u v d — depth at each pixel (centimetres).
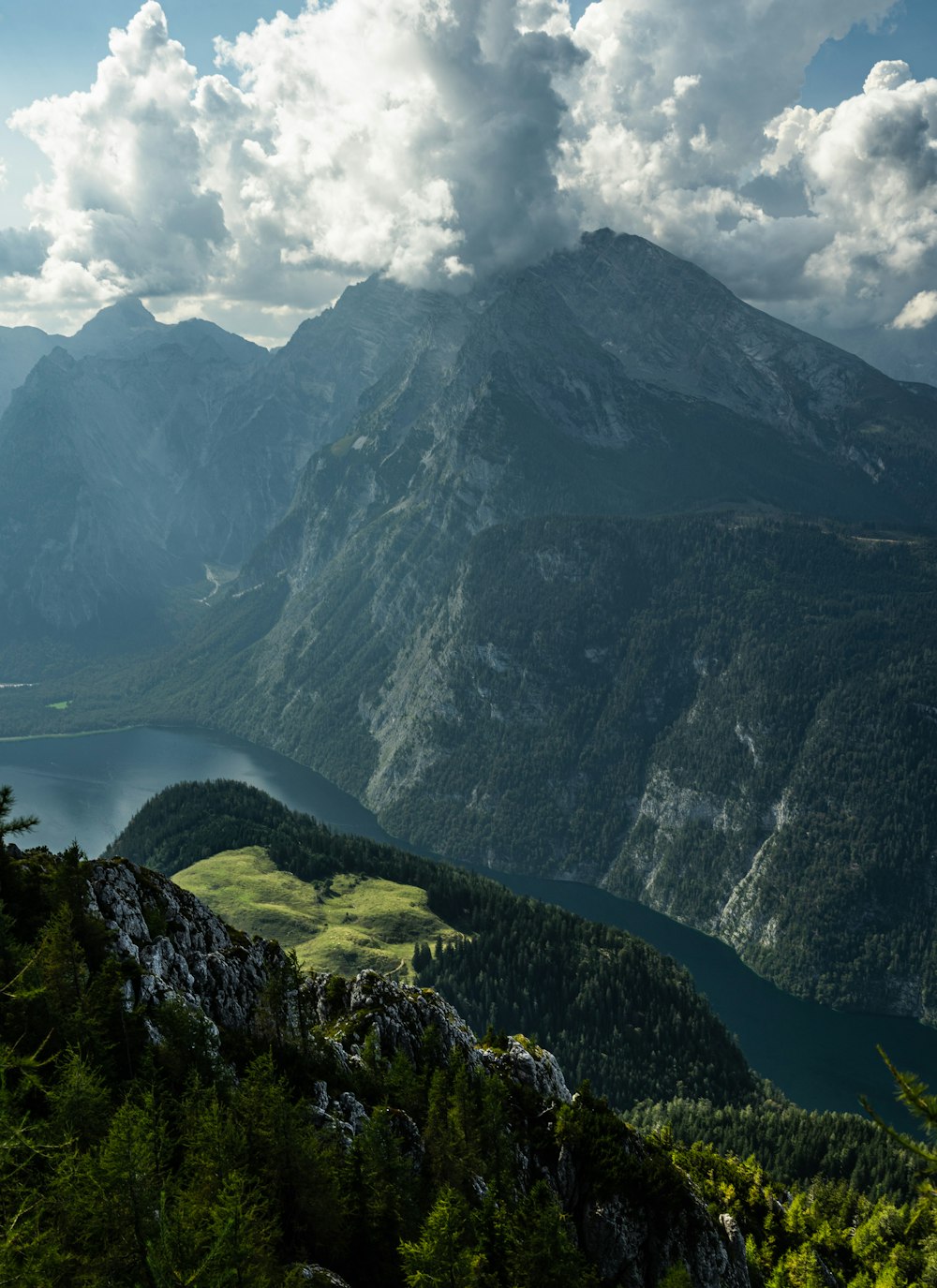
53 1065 7138
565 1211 10612
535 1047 14238
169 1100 7575
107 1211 5491
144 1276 5391
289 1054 10450
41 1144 5441
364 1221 7912
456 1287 7138
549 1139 11412
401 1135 10025
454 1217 7406
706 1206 11531
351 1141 9231
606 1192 10588
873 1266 16912
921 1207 3262
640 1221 10488
